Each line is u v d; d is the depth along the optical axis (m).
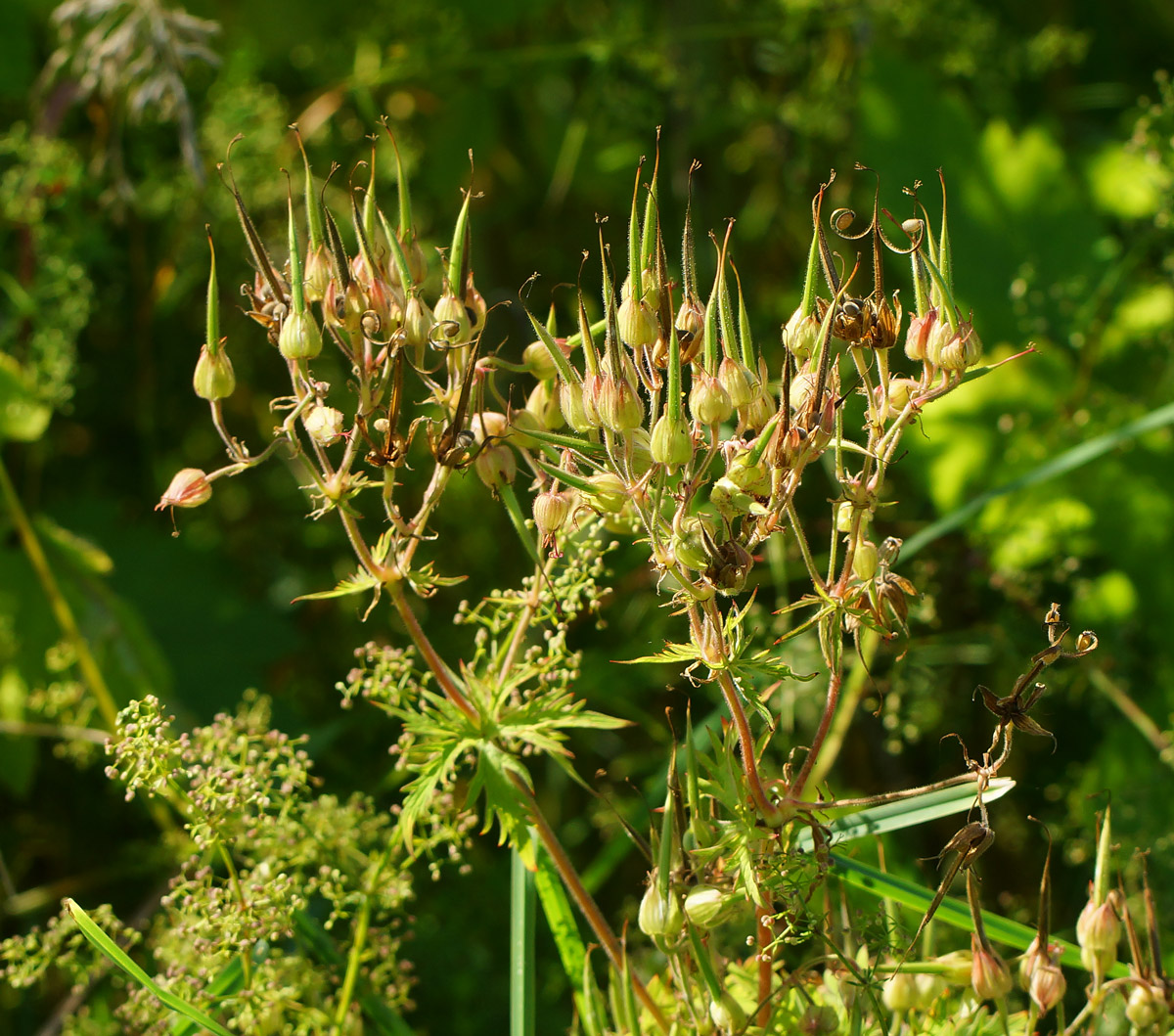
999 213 1.22
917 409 0.80
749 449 0.79
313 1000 0.87
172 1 1.33
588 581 0.84
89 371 1.38
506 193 1.48
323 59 1.44
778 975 0.84
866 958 0.83
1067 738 1.12
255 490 1.45
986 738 1.11
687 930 0.80
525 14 1.38
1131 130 1.37
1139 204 1.21
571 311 1.41
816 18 1.28
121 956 0.81
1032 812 1.08
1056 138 1.24
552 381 0.82
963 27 1.29
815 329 0.80
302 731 1.26
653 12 1.48
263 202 1.31
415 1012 1.02
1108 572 1.11
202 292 1.41
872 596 0.80
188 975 0.88
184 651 1.33
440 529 1.37
